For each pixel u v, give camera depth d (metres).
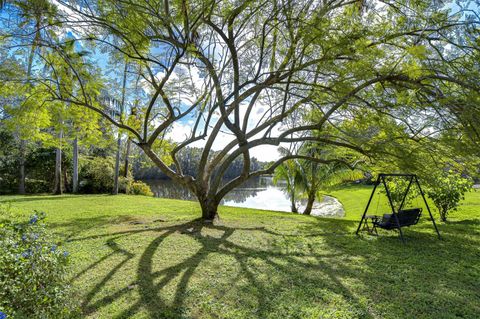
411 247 5.78
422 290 3.66
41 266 2.55
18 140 15.92
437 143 5.83
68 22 5.30
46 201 11.63
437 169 6.84
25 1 4.84
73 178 17.38
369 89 6.05
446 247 5.81
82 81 7.71
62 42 6.23
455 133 5.20
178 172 8.20
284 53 6.58
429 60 4.77
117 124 7.30
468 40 4.38
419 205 12.30
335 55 5.38
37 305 2.32
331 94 6.07
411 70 4.86
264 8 5.57
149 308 3.10
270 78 6.56
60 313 2.54
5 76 6.51
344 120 7.13
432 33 4.93
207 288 3.61
